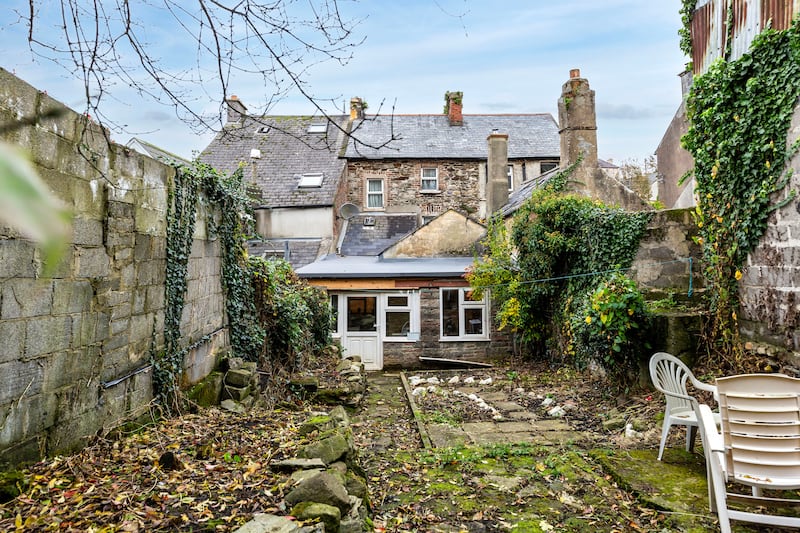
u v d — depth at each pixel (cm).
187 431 518
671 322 782
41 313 383
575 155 1470
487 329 1516
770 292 664
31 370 375
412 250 1666
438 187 2117
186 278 632
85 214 434
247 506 346
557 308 1236
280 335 920
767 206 668
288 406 784
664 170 1723
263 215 1852
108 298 469
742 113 696
